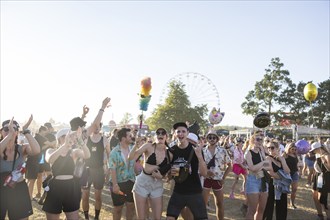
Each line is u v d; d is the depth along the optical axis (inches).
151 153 190.1
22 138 246.2
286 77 1589.6
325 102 1797.5
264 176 220.2
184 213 212.2
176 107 1296.8
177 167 173.9
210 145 249.0
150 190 189.3
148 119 1425.9
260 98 1606.8
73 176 176.4
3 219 162.2
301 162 588.1
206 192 244.8
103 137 265.0
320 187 281.6
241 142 386.0
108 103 220.4
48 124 341.1
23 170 167.8
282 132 1477.6
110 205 324.2
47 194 172.1
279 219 247.4
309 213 315.9
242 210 304.2
